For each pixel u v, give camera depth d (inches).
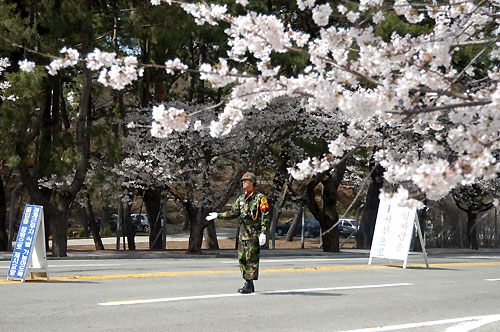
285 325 294.8
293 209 1277.1
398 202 176.2
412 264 730.8
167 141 950.4
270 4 1035.3
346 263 743.7
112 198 1057.5
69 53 213.8
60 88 1058.7
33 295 378.9
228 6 939.3
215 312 327.0
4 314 309.6
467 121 205.6
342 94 191.3
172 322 294.7
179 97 1161.4
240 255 405.4
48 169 824.9
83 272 539.5
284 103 952.9
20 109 759.7
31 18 837.2
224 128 213.3
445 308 370.9
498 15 207.0
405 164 186.2
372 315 333.4
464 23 225.8
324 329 287.3
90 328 275.7
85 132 839.7
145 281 467.2
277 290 427.5
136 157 973.2
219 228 2100.1
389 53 205.6
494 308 377.4
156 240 1188.5
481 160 161.8
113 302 353.7
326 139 1012.5
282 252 1034.7
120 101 1042.1
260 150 1017.5
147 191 1095.0
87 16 783.1
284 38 213.5
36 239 454.9
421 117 212.1
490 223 1469.0
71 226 1862.7
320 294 412.8
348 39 215.8
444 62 192.1
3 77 837.8
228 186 1029.2
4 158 777.6
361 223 1312.7
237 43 219.9
